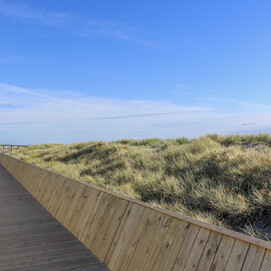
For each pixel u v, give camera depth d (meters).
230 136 14.45
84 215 5.56
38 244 5.16
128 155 13.99
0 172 18.59
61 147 28.09
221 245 2.65
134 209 4.13
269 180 6.39
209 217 5.64
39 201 9.22
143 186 8.55
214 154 9.14
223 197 6.19
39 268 4.15
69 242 5.23
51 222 6.68
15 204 8.96
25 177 13.10
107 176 11.55
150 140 20.84
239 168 7.38
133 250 3.73
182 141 17.28
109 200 4.91
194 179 8.02
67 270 4.06
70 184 7.09
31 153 29.75
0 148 44.84
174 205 6.70
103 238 4.54
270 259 2.22
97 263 4.27
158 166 10.38
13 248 4.98
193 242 2.94
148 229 3.66
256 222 5.37
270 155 7.77
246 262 2.38
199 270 2.72
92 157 17.08
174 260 3.05
